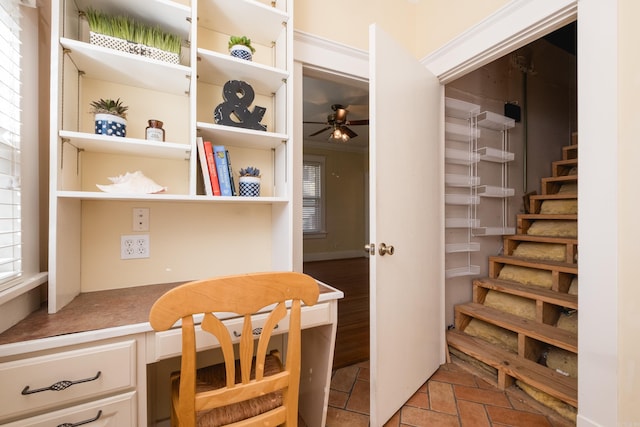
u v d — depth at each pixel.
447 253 2.24
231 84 1.31
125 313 0.98
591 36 1.19
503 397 1.64
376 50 1.36
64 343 0.78
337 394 1.68
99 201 1.25
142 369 0.89
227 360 0.82
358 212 6.58
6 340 0.76
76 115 1.15
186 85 1.31
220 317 1.03
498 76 2.57
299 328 0.92
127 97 1.30
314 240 6.03
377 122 1.36
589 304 1.21
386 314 1.42
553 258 2.18
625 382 1.11
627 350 1.10
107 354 0.83
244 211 1.56
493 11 1.58
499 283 2.20
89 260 1.24
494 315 2.02
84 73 1.19
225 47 1.49
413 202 1.63
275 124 1.59
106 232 1.27
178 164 1.40
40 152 1.11
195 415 0.80
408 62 1.60
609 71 1.14
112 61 1.10
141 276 1.33
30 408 0.75
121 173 1.29
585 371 1.22
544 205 2.56
